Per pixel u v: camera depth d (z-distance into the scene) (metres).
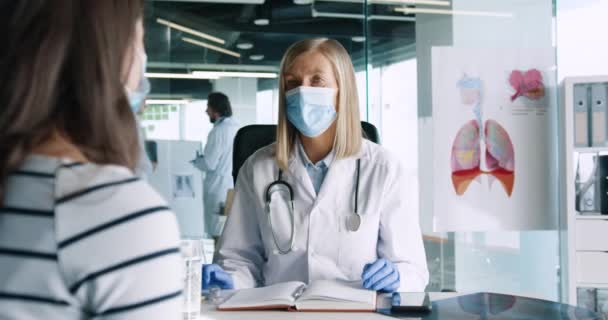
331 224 1.86
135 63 0.73
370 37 3.76
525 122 3.28
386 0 3.73
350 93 1.90
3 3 0.64
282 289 1.49
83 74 0.63
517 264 3.44
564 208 3.15
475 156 3.27
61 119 0.65
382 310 1.37
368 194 1.88
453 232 3.47
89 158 0.65
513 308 1.38
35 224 0.59
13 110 0.61
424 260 1.91
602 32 3.46
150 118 4.96
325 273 1.81
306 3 5.28
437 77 3.28
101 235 0.59
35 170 0.61
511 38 3.46
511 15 3.46
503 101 3.28
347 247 1.84
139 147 0.70
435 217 3.29
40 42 0.62
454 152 3.28
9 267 0.58
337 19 5.29
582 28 3.49
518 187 3.27
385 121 3.68
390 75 3.71
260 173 1.96
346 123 1.91
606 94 3.04
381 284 1.54
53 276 0.58
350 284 1.57
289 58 1.91
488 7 3.49
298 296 1.46
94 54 0.64
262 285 1.91
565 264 3.18
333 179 1.88
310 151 1.96
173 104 5.02
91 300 0.59
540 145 3.28
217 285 1.65
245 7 5.25
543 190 3.28
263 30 5.27
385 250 1.89
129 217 0.60
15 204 0.60
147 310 0.59
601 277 3.00
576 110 3.08
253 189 1.96
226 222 2.01
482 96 3.28
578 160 3.12
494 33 3.48
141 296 0.59
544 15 3.42
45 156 0.63
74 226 0.59
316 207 1.85
